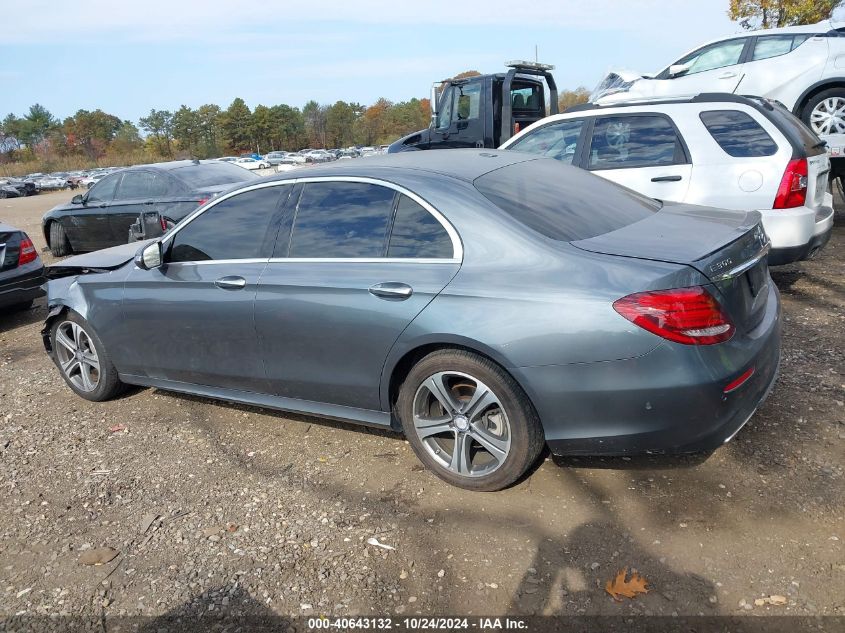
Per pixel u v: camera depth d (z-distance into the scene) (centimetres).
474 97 1009
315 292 344
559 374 281
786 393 390
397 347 321
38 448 416
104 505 345
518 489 323
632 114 606
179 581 281
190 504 338
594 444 288
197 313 395
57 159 9538
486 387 303
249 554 294
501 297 291
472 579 266
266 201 384
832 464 317
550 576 264
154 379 443
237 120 13588
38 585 287
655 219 345
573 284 281
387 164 365
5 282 700
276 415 434
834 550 262
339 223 353
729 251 291
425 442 332
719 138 560
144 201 945
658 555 269
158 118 13150
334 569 279
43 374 555
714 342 270
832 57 825
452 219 317
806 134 579
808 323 503
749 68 880
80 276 463
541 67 1080
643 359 269
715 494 304
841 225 856
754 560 261
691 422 272
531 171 371
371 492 334
